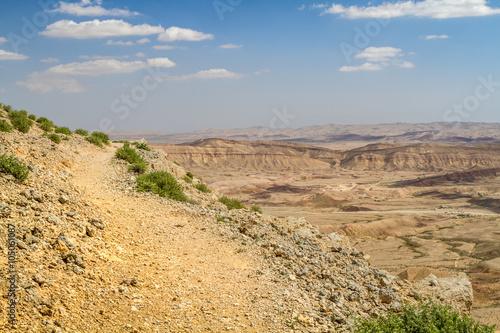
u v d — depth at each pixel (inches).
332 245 719.1
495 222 6392.7
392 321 350.9
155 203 701.9
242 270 468.1
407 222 6786.4
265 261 517.7
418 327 343.0
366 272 580.1
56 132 1268.5
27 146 796.0
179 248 495.5
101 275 344.8
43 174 540.4
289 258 545.3
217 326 315.9
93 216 474.9
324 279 505.4
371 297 476.4
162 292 356.2
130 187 774.5
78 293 302.5
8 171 454.0
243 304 370.9
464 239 5536.4
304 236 702.5
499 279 3476.9
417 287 604.7
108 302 308.8
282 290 425.1
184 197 816.3
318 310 398.6
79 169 850.8
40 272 300.8
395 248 5177.2
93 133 1502.2
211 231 599.8
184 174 1386.6
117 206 609.6
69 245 358.6
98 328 270.4
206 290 386.6
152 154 1398.9
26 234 337.1
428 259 4510.3
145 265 408.2
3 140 745.6
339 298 438.9
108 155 1178.6
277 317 355.6
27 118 1190.9
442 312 352.8
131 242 462.3
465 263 4281.5
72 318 269.7
